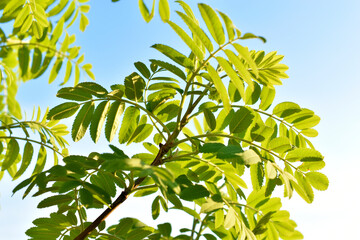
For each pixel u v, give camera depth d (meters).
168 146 0.89
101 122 0.92
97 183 0.90
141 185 0.93
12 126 0.97
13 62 1.23
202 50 0.85
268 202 0.94
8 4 1.00
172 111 0.95
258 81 0.93
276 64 0.94
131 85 0.92
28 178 0.87
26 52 1.09
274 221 0.93
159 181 0.74
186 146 0.98
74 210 0.91
